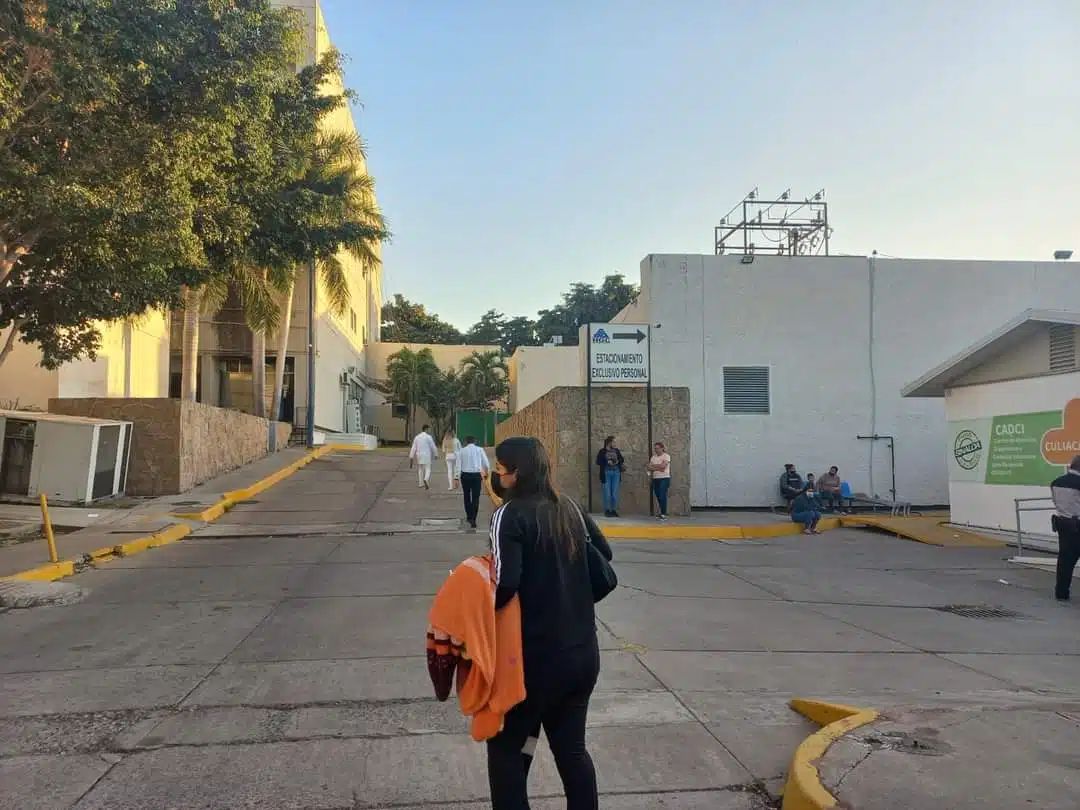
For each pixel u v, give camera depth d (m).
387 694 5.72
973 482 15.55
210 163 11.88
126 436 18.42
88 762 4.54
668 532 15.27
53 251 11.51
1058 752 4.27
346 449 36.62
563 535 3.24
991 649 7.52
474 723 3.05
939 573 11.77
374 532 14.84
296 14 13.16
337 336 43.34
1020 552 12.93
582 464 17.31
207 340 36.50
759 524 16.34
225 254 13.95
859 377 20.30
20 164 9.57
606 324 17.17
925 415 20.41
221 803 4.03
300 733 4.98
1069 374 13.30
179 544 13.39
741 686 6.06
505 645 3.04
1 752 4.69
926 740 4.44
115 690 5.84
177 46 10.53
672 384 19.72
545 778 4.41
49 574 10.34
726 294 20.05
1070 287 21.08
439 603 3.09
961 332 20.62
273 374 37.38
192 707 5.47
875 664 6.82
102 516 15.48
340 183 20.59
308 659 6.64
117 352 25.20
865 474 20.12
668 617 8.42
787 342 20.14
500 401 55.06
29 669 6.39
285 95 14.25
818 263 20.34
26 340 13.73
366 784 4.25
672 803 4.10
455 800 4.07
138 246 10.86
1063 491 9.96
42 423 16.81
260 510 17.70
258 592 9.45
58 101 9.73
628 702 5.60
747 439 19.84
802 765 4.10
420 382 53.44
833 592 10.25
